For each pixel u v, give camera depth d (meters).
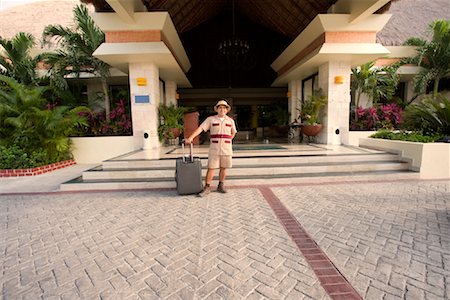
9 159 6.94
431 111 7.01
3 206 4.33
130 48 7.20
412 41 12.35
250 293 2.06
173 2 8.38
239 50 13.85
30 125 7.57
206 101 14.77
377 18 7.31
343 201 4.31
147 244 2.91
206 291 2.09
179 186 4.75
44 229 3.37
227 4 12.67
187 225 3.42
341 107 8.50
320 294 2.03
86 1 6.71
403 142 6.42
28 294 2.10
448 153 5.91
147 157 6.65
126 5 6.30
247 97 14.57
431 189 4.99
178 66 8.76
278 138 12.68
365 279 2.21
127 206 4.24
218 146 4.63
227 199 4.50
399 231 3.15
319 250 2.71
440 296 1.99
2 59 10.20
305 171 6.01
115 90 13.03
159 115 8.98
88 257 2.66
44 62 10.53
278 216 3.68
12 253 2.76
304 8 8.65
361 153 6.75
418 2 17.77
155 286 2.17
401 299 1.96
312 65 8.97
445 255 2.58
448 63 11.02
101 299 2.02
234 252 2.70
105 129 9.23
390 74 11.16
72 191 5.24
